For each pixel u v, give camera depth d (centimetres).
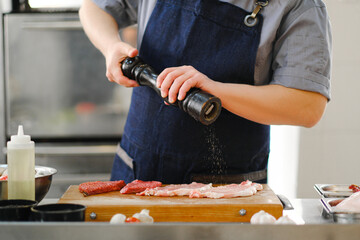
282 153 304
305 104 147
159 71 165
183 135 162
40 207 105
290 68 147
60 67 296
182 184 153
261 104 144
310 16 148
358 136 289
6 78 296
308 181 291
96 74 297
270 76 163
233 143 163
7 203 111
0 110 298
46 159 292
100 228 90
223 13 155
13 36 292
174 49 161
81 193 144
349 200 122
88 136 300
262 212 110
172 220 130
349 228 90
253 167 169
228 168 165
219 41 157
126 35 283
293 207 138
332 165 290
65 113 299
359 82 285
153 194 142
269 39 152
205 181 163
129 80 154
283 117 148
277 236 90
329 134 289
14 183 118
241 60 156
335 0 280
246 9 155
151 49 166
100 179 293
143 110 168
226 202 133
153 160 167
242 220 130
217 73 158
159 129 164
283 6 150
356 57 283
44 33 293
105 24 176
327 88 149
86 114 299
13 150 118
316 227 90
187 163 163
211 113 127
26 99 297
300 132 288
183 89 130
